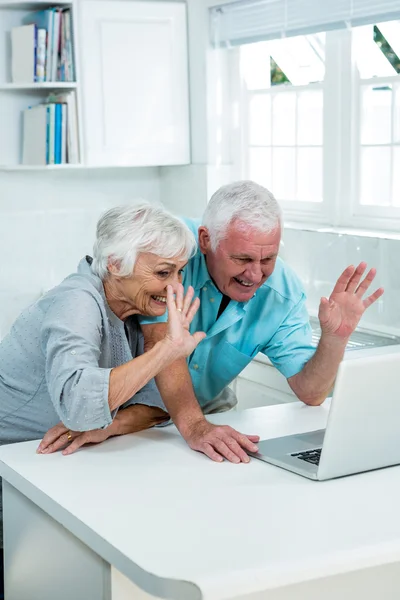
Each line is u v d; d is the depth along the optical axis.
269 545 1.49
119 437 2.15
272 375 3.62
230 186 2.26
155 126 4.54
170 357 1.91
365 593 1.66
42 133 4.33
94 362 1.94
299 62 4.38
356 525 1.58
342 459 1.83
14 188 4.57
